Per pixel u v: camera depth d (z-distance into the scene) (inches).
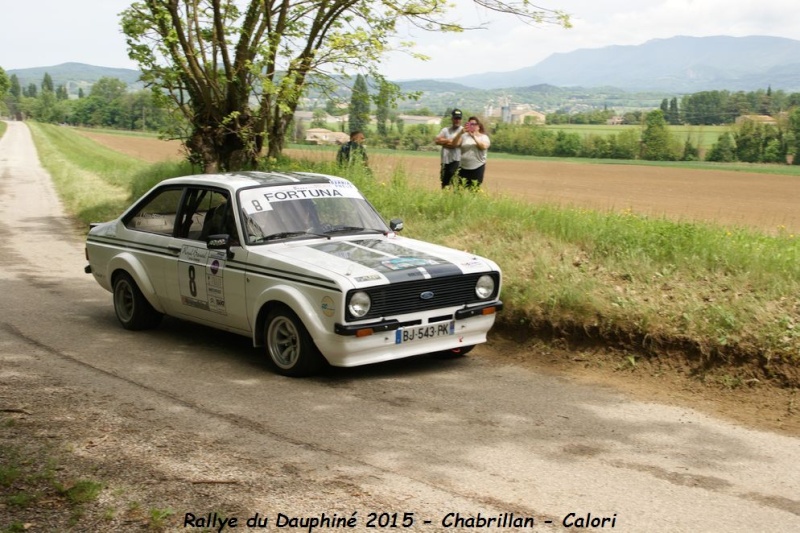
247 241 299.6
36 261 531.8
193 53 630.5
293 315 280.5
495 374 292.4
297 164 676.1
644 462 210.7
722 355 277.6
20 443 215.0
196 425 233.9
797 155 2677.2
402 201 528.1
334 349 269.0
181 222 330.6
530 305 326.0
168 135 686.5
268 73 630.5
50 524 170.4
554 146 3196.4
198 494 185.9
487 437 227.3
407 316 277.6
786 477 202.7
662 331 292.0
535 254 384.2
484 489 191.6
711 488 195.0
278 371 289.6
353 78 640.4
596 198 1201.4
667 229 389.7
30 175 1546.5
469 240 430.9
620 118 4670.3
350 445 219.6
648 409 254.7
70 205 912.3
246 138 642.2
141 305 348.8
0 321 367.2
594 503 185.2
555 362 306.5
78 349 321.7
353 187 343.6
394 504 182.4
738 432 235.0
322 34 636.1
